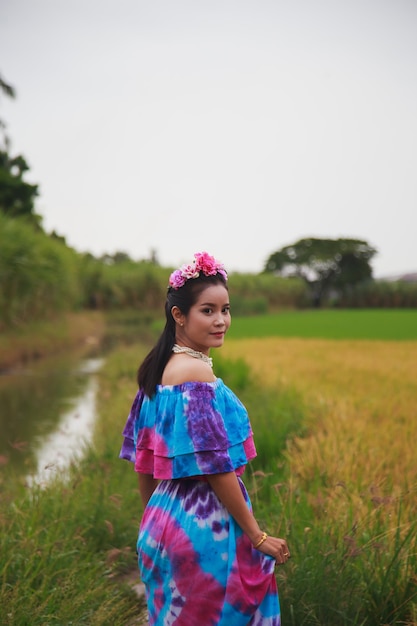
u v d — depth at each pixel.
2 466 7.43
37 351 22.08
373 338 28.05
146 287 57.69
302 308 90.62
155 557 2.66
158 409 2.69
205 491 2.64
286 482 5.20
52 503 4.84
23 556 3.89
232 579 2.56
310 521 4.01
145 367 2.83
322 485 5.33
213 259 2.75
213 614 2.57
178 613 2.60
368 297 91.12
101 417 9.85
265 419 7.71
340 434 6.42
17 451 8.40
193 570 2.58
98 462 6.44
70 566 3.88
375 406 8.52
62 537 4.32
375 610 3.44
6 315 22.62
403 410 8.40
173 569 2.61
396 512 4.14
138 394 2.91
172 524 2.63
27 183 40.91
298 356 18.16
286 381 11.58
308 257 98.88
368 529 3.84
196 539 2.59
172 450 2.59
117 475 5.88
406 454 5.74
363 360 16.80
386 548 3.71
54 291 28.17
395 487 4.69
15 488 5.75
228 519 2.62
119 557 4.53
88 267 51.59
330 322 45.19
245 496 2.76
